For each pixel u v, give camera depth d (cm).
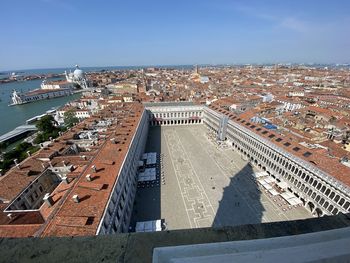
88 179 4841
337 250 452
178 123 14775
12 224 4262
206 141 11562
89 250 513
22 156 9162
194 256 449
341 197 5181
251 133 8788
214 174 8175
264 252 449
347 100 15325
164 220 5931
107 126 10444
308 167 6062
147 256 489
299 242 468
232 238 530
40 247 527
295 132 8488
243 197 6819
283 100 15738
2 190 5509
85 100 19250
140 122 10038
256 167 8581
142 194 7031
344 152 6694
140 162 8369
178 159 9419
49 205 4816
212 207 6406
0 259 509
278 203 6500
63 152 7819
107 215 4112
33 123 16812
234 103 13775
